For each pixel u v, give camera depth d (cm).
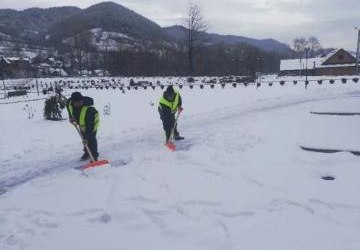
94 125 855
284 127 1104
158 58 7938
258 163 766
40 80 6500
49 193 657
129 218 550
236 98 2139
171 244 481
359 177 674
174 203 593
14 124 1530
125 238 501
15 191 693
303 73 7912
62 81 6006
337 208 561
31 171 833
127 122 1411
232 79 5003
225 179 682
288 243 472
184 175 700
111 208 580
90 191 649
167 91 991
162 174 709
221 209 568
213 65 7444
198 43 6291
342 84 2977
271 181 668
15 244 502
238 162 775
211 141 962
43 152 996
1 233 532
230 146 895
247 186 649
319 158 776
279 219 534
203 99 2194
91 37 10888
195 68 6806
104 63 8981
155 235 505
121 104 2111
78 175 745
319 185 644
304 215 544
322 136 920
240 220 535
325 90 2298
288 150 852
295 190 627
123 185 665
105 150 975
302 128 1034
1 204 630
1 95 3709
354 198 589
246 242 477
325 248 459
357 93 2064
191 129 1203
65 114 1772
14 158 947
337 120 1102
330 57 7481
